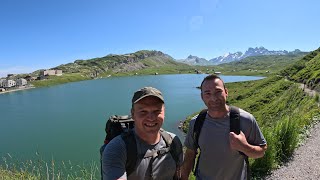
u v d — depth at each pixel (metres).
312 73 15.79
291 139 3.02
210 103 1.11
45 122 15.01
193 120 1.19
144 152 0.85
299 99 11.07
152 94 0.84
